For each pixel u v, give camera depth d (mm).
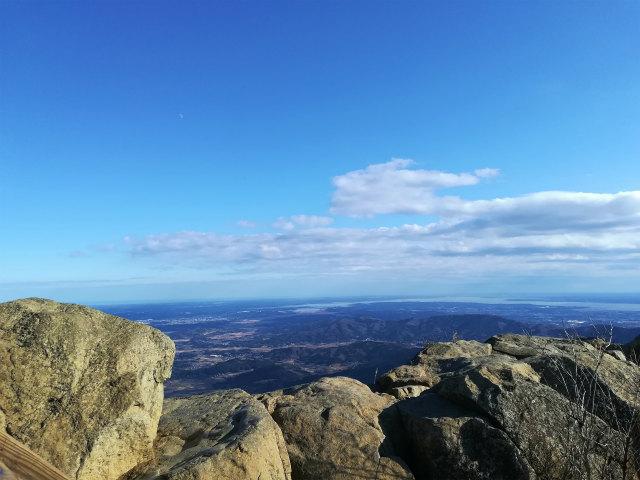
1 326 5469
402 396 8195
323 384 8141
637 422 6441
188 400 7500
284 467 6180
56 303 6020
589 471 5652
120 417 5379
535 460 6254
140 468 5578
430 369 9430
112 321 6109
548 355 8445
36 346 5383
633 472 6117
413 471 6676
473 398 6863
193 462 5352
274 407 7430
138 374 5770
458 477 6266
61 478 2203
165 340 6367
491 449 6363
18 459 2104
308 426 6816
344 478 6195
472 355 10023
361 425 6832
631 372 7918
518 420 6559
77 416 5207
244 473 5414
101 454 5191
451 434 6492
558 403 6777
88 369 5539
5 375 5113
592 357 8266
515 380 7070
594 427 6492
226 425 6320
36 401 5125
